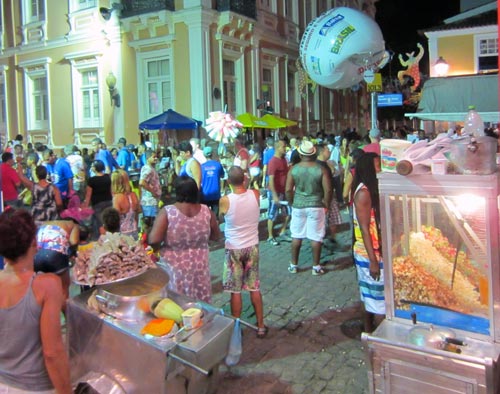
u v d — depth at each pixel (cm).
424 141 311
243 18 1716
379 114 3075
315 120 2369
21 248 245
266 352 457
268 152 1309
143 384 314
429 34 1770
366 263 436
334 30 824
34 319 243
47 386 250
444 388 285
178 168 1312
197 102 1595
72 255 478
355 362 434
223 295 616
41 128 2011
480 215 288
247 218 478
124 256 350
